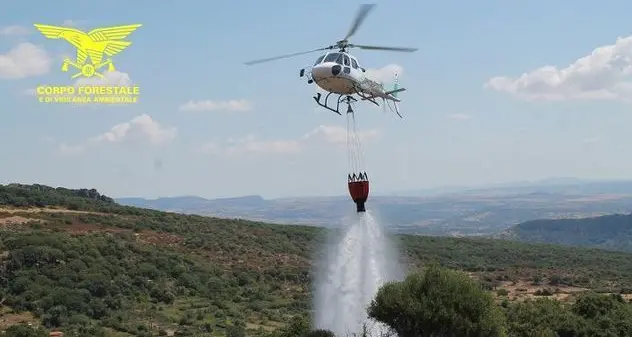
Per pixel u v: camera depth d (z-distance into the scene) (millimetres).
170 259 110875
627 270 150375
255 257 127000
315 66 39781
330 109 41469
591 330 58156
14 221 110312
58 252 95312
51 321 81875
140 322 87312
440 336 39500
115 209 135875
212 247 125562
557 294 111062
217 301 100312
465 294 39875
